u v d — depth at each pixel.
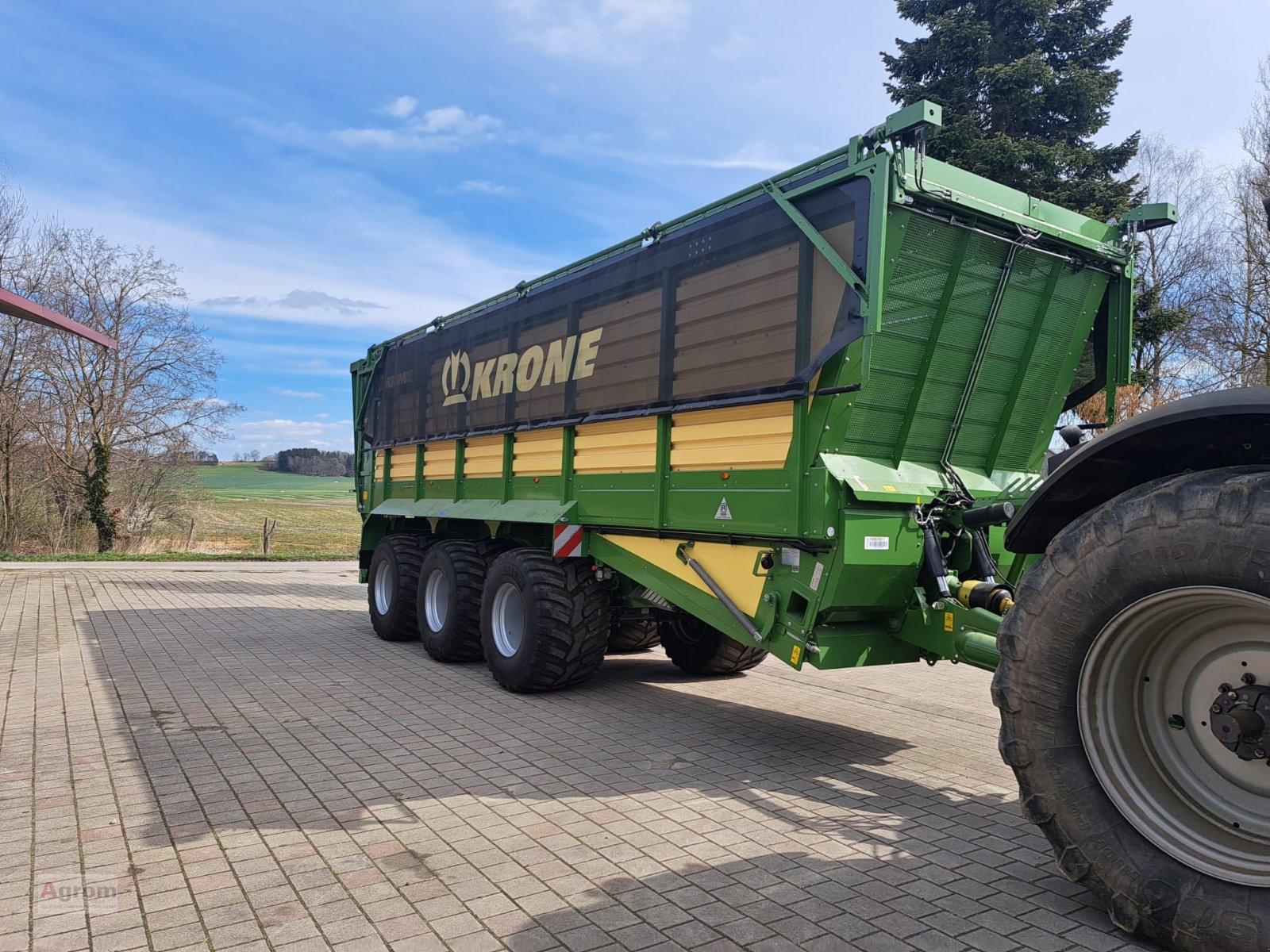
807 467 4.52
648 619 7.22
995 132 18.03
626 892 3.23
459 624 7.68
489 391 7.80
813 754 5.17
